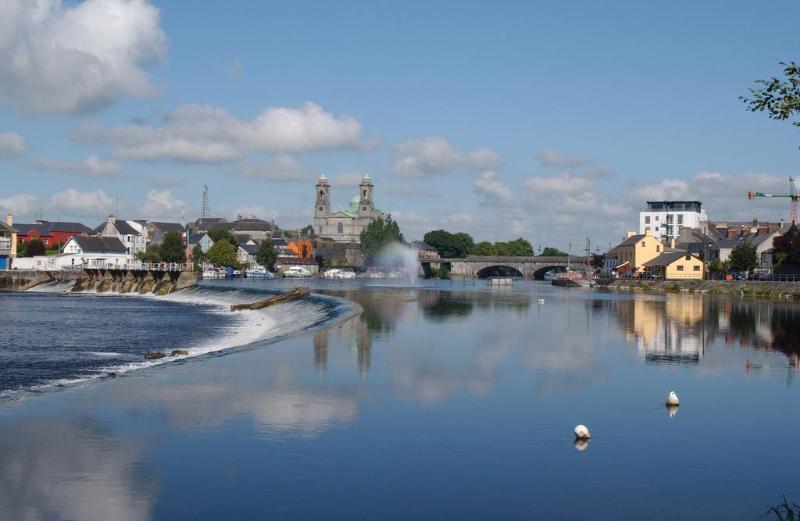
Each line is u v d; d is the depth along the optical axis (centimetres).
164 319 11188
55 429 3228
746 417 3534
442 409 3619
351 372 4650
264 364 4966
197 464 2761
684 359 5391
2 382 5094
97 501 2412
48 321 10712
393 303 12119
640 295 16412
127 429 3231
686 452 2956
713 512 2350
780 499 2461
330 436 3127
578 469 2734
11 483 2567
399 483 2575
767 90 2203
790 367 5019
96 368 5828
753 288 16338
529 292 18075
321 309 10456
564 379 4472
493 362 5119
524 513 2330
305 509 2350
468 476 2648
